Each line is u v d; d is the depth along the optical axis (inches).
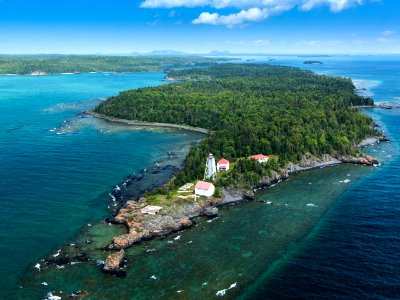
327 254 4682.6
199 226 5442.9
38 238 5007.4
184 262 4559.5
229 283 4183.1
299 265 4475.9
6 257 4589.1
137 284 4158.5
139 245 4923.7
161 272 4367.6
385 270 4340.6
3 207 5807.1
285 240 5044.3
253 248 4862.2
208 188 6058.1
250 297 3959.2
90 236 5083.7
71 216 5605.3
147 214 5438.0
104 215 5664.4
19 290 4047.7
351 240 4992.6
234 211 5910.4
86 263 4512.8
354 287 4065.0
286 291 4035.4
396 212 5762.8
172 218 5438.0
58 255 4653.1
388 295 3932.1
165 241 5034.5
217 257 4660.4
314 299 3907.5
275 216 5728.3
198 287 4119.1
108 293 4015.8
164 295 3993.6
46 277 4254.4
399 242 4911.4
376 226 5349.4
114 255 4505.4
